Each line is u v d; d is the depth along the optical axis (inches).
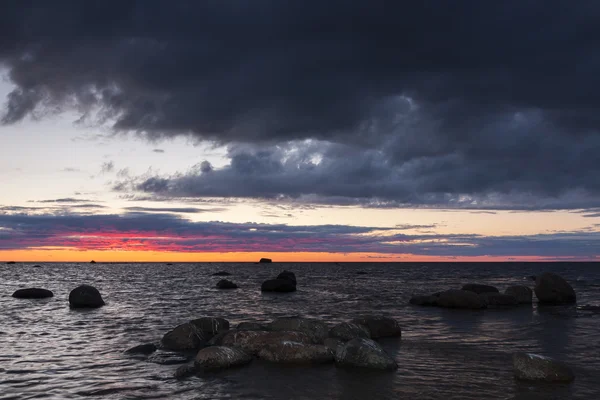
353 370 483.5
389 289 1707.7
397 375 462.6
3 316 913.5
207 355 492.4
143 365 505.7
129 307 1082.7
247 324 652.7
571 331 727.1
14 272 3533.5
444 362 518.3
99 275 3031.5
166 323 820.6
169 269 4736.7
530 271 4042.8
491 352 571.5
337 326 638.5
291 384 431.2
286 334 567.8
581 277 2787.9
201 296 1405.0
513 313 962.1
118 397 391.5
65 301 1220.5
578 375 460.1
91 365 505.4
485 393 402.0
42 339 664.4
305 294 1486.2
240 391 409.7
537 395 394.9
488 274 3272.6
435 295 1176.8
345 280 2386.8
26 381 440.5
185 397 391.9
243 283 2121.1
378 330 679.1
